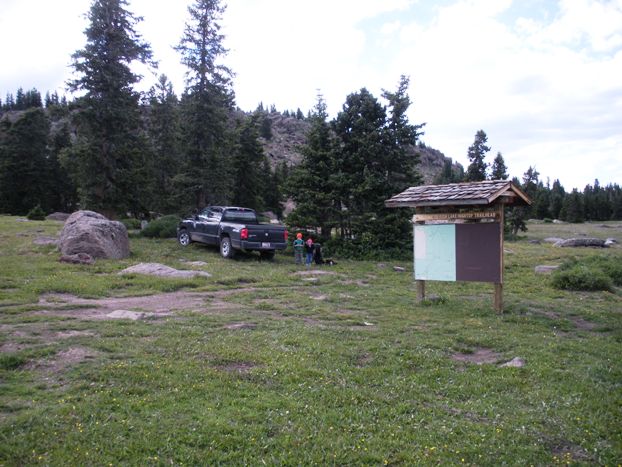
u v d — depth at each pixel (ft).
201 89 92.02
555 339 27.71
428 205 38.06
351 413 16.47
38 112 191.72
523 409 17.49
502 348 25.81
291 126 544.62
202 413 15.83
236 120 128.06
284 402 17.06
